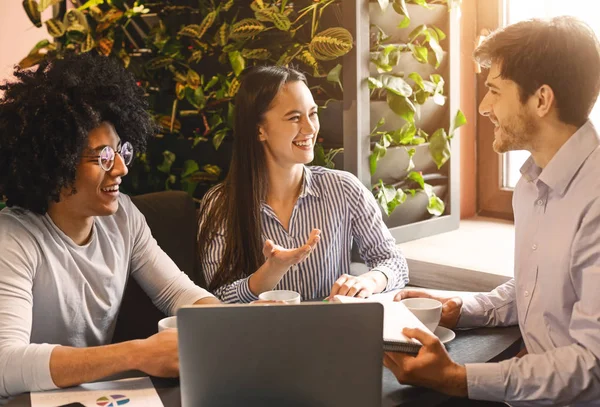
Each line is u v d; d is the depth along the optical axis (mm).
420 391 1433
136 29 3094
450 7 2619
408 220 2689
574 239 1518
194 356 1164
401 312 1593
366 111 2449
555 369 1430
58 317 1616
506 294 1820
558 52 1527
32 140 1539
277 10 2469
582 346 1450
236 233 2145
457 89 2715
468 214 3029
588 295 1449
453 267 2385
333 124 2498
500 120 1626
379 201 2520
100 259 1703
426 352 1435
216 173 2791
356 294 1933
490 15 2785
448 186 2799
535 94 1566
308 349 1165
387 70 2445
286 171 2162
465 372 1434
